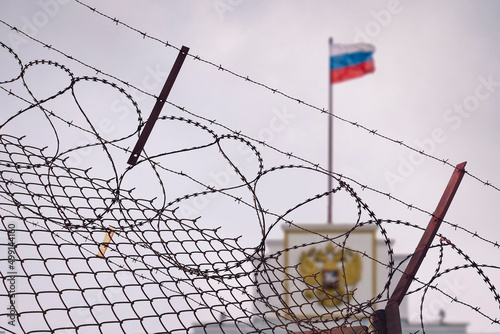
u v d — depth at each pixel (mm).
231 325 15953
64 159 4449
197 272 4438
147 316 4188
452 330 21875
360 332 4742
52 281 4008
